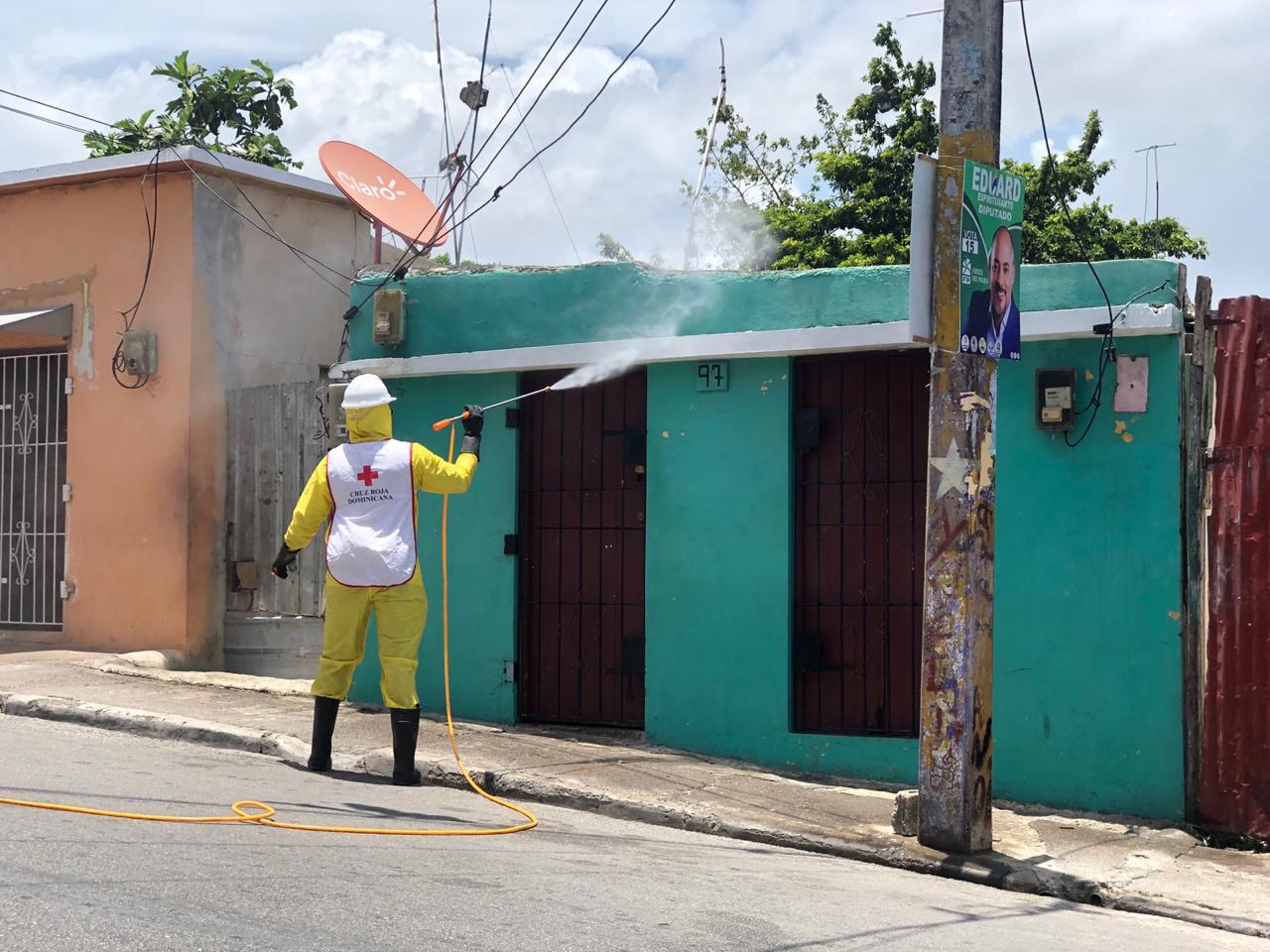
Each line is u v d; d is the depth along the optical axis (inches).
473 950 167.3
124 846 209.5
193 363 462.9
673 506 357.1
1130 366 303.9
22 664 433.1
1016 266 275.7
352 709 384.2
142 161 467.5
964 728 261.3
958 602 262.2
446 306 392.8
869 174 962.1
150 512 466.6
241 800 260.2
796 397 345.4
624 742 357.4
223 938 163.5
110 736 343.0
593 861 233.1
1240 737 289.7
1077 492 308.5
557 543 380.2
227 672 454.6
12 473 505.4
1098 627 305.7
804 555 344.5
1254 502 291.7
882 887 236.2
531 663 381.4
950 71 267.3
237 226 480.7
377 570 299.6
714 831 278.5
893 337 320.5
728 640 348.5
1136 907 238.1
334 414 406.3
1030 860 259.0
